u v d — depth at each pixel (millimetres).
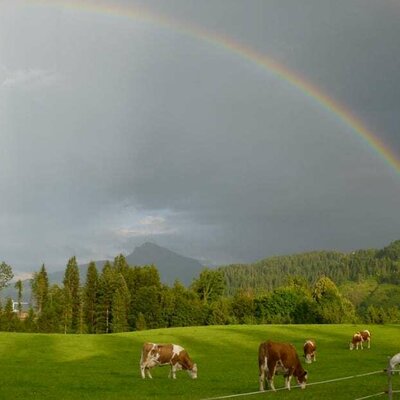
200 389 32875
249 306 146625
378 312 143625
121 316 135500
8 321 130125
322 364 50625
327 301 143750
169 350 39062
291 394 28984
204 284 160375
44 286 157375
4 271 150500
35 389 32719
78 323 141875
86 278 149250
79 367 46938
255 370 45312
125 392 31547
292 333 86812
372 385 33875
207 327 95438
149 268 158125
